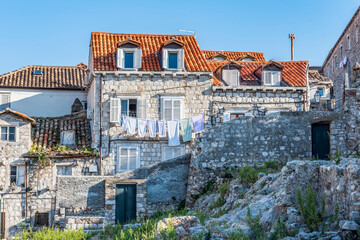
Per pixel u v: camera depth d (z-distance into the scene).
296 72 36.84
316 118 30.50
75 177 29.91
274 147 30.42
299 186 18.78
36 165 32.97
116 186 29.81
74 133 35.00
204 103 34.19
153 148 33.22
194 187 29.95
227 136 30.53
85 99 42.25
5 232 32.28
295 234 17.45
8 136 33.34
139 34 37.28
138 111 33.62
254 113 34.44
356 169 16.86
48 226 32.47
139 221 28.14
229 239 18.20
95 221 27.06
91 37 36.88
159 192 30.17
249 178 27.16
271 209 19.88
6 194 32.69
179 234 19.78
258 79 36.22
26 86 41.31
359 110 30.06
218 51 44.72
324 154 30.61
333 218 17.23
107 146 33.03
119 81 33.78
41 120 36.59
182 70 34.16
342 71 52.41
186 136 32.91
